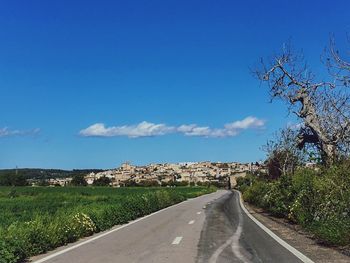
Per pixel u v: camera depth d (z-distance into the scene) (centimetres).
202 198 7125
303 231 1906
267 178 4222
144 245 1586
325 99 2519
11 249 1244
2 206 5144
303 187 2112
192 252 1392
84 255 1372
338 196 1662
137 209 3062
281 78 2556
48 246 1499
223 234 1897
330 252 1331
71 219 1870
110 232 2080
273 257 1265
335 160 2128
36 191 9850
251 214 3150
